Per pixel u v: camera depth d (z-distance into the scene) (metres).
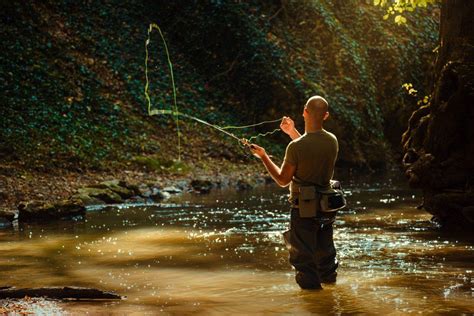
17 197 11.30
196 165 16.52
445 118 8.44
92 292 5.08
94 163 14.55
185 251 7.15
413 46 24.67
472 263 6.23
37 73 16.50
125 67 18.86
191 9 21.39
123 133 16.50
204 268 6.21
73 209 10.31
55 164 13.77
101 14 19.84
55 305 4.84
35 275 6.00
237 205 11.52
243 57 20.66
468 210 8.06
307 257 5.31
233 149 18.11
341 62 22.05
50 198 11.57
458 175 8.40
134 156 15.75
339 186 5.50
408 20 25.38
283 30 21.91
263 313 4.54
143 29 20.53
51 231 8.76
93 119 16.38
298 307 4.68
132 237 8.16
